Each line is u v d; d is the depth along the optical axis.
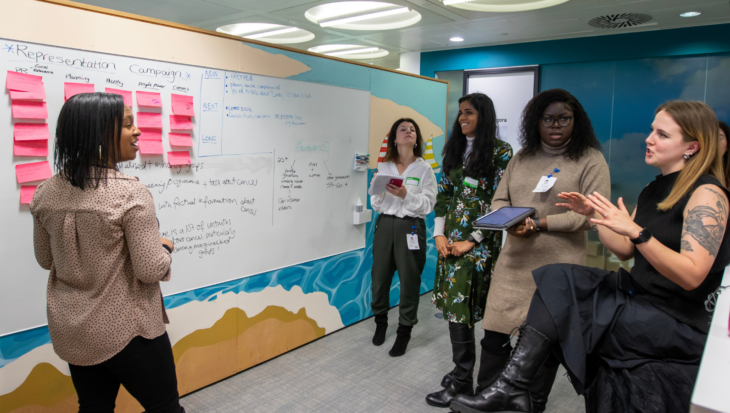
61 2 1.71
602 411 1.16
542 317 1.31
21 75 1.63
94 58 1.82
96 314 1.30
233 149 2.39
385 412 2.22
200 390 2.39
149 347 1.41
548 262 1.82
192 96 2.17
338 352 2.90
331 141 3.02
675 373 1.13
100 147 1.29
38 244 1.39
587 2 3.61
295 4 4.05
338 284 3.21
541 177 1.85
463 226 2.23
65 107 1.28
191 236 2.24
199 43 2.18
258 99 2.50
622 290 1.30
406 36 5.10
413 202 2.74
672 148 1.26
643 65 4.53
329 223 3.07
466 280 2.17
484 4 3.96
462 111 2.24
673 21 4.09
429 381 2.54
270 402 2.29
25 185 1.69
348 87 3.11
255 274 2.60
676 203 1.21
